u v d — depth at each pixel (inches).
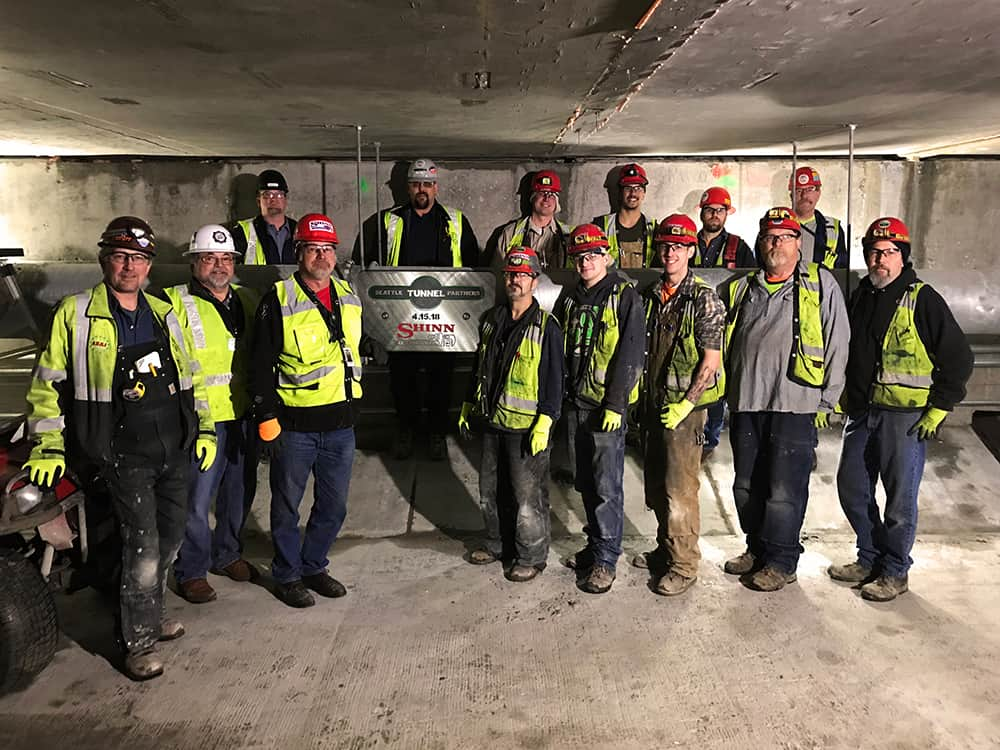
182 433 102.5
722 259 170.6
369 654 105.7
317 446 117.6
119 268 93.4
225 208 196.1
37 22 80.9
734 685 97.4
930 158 202.1
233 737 88.2
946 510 157.6
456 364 192.9
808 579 127.9
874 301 118.4
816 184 172.1
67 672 101.6
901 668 100.9
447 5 75.1
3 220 196.2
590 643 107.9
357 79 107.0
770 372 117.6
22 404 186.7
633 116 137.4
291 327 111.8
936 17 79.7
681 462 120.3
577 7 76.0
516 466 124.4
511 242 176.1
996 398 186.1
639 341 116.7
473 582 128.0
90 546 109.0
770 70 102.6
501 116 137.1
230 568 129.0
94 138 162.4
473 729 89.4
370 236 196.9
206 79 107.2
